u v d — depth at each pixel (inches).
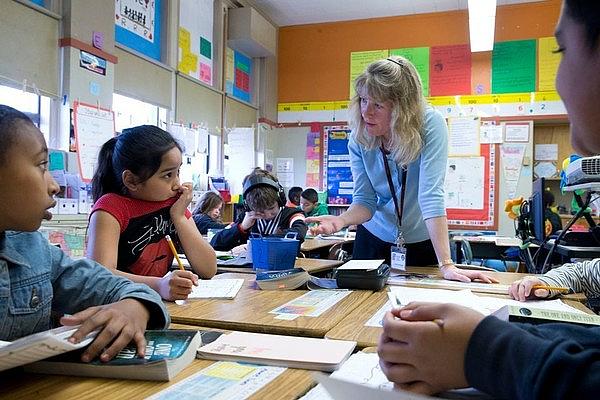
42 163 28.3
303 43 246.4
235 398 20.9
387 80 64.6
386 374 20.2
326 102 243.0
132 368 23.2
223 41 211.6
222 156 211.3
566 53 17.3
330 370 24.8
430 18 227.5
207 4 202.4
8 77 114.2
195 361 26.3
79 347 23.3
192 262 59.9
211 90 202.8
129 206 56.5
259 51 233.0
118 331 25.4
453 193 220.5
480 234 204.4
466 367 17.8
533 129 217.3
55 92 126.4
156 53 173.6
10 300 29.0
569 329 21.8
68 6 127.3
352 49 239.3
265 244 66.0
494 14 177.6
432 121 68.0
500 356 17.1
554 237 98.9
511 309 30.2
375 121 67.5
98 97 136.3
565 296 46.9
